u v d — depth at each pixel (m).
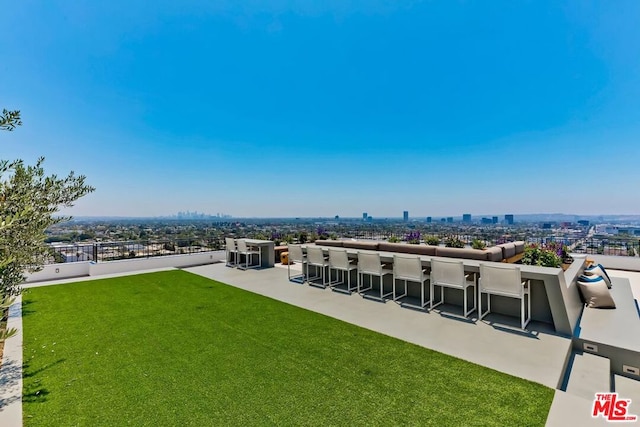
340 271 6.08
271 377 2.47
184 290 5.61
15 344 3.18
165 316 4.12
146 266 8.05
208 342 3.23
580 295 4.35
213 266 8.21
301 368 2.62
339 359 2.80
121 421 1.90
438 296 4.72
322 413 1.97
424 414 1.95
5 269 2.43
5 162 2.32
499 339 3.25
